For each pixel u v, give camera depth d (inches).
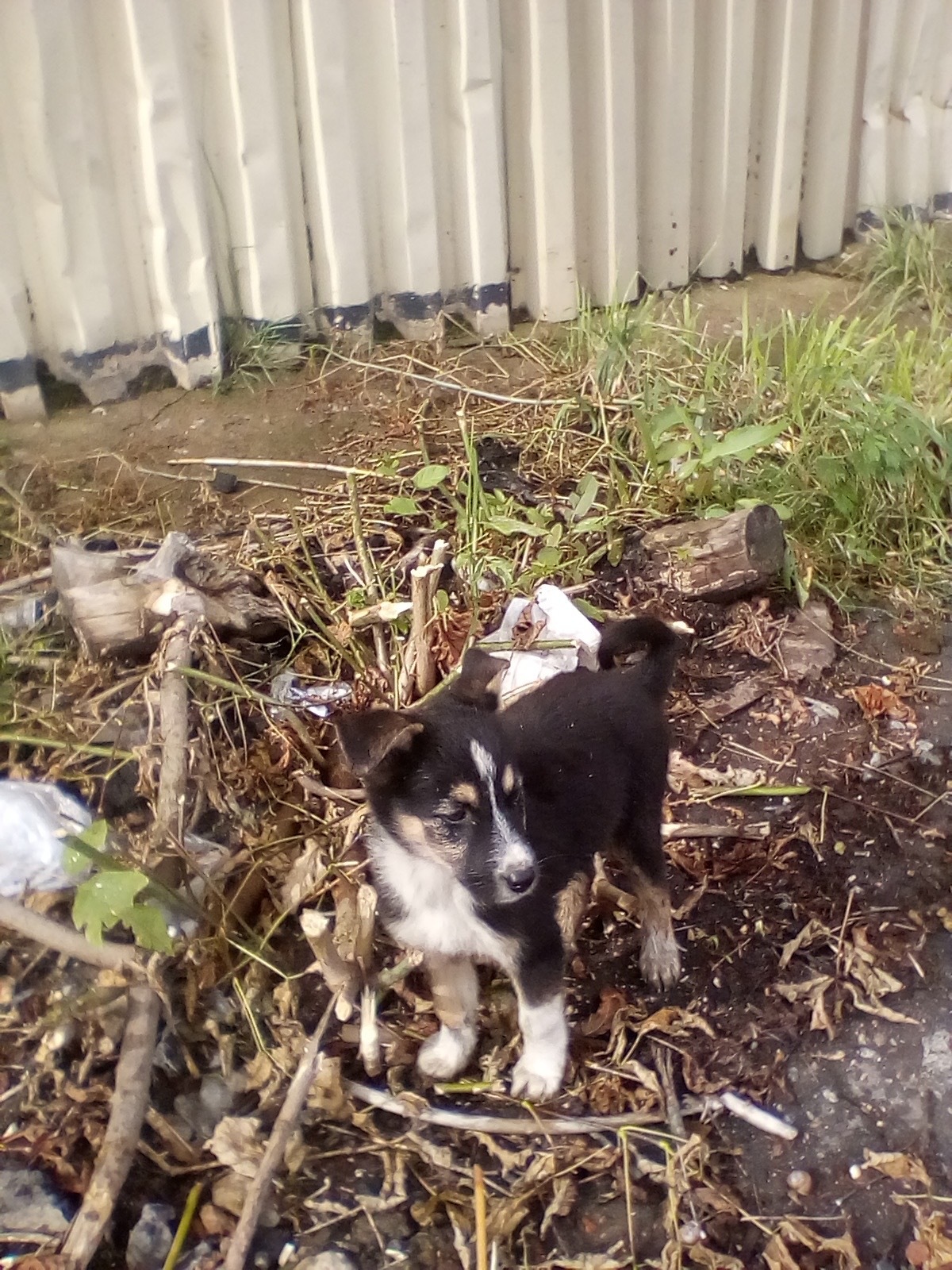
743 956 33.9
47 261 53.2
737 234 70.1
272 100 53.8
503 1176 28.6
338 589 44.4
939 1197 28.2
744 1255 27.2
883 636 45.9
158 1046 29.6
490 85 57.3
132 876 26.1
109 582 39.0
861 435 49.5
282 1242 27.1
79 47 49.4
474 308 63.2
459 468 51.2
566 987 33.3
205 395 57.6
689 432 50.2
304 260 59.0
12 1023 29.7
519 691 37.4
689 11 60.2
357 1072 30.8
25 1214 26.3
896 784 39.4
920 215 75.2
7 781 33.7
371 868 31.3
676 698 42.4
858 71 69.2
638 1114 29.7
